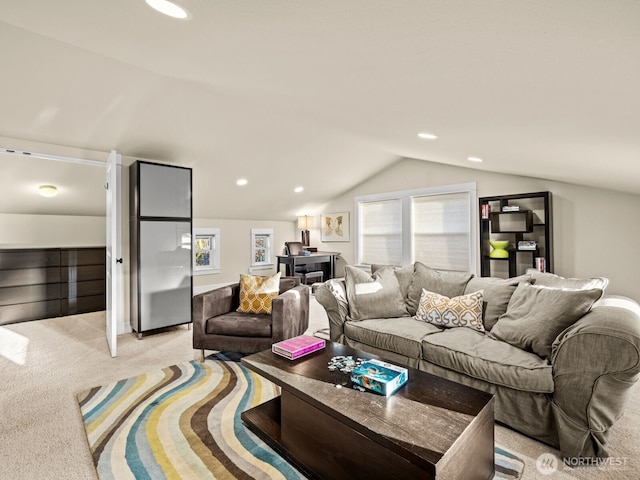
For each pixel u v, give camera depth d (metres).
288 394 1.79
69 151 3.56
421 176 5.75
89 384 2.60
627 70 0.96
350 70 1.51
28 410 2.21
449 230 5.46
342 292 3.20
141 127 3.51
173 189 3.99
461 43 1.01
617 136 1.69
